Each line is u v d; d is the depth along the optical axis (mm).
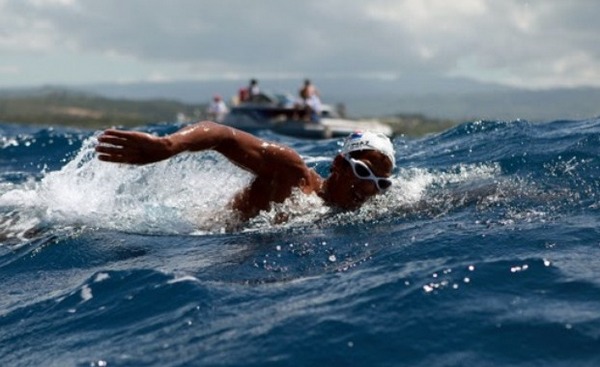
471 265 3660
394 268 3738
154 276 3875
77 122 76688
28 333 3510
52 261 4469
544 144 6516
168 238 4711
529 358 2820
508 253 3830
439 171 6203
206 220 4984
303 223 4754
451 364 2812
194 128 4570
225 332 3164
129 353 3100
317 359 2896
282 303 3404
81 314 3613
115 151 4262
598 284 3398
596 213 4496
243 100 31438
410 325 3094
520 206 4750
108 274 4008
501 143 6984
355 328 3082
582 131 6840
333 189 5004
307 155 8789
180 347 3084
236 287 3652
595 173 5465
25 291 4066
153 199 5332
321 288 3557
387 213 4852
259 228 4770
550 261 3684
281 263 3996
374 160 4941
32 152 9695
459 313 3168
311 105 29844
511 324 3049
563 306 3189
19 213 5441
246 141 4824
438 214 4727
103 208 5301
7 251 4699
